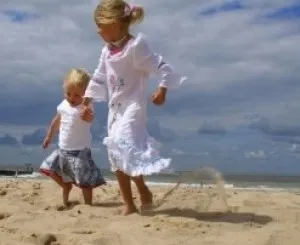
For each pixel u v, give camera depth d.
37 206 5.77
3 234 3.79
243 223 4.26
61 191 7.18
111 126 4.83
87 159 5.84
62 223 4.29
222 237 3.75
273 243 3.55
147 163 4.50
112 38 4.80
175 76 4.68
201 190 6.32
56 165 5.84
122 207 5.38
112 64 4.80
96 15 4.82
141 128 4.68
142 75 4.76
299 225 4.18
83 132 5.80
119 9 4.71
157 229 3.99
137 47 4.64
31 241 3.62
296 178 41.88
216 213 4.71
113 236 3.70
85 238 3.66
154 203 5.22
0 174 23.78
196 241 3.62
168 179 22.67
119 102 4.77
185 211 4.84
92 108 5.46
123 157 4.49
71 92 5.82
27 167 24.12
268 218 4.54
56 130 6.17
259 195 6.60
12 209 5.30
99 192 7.07
